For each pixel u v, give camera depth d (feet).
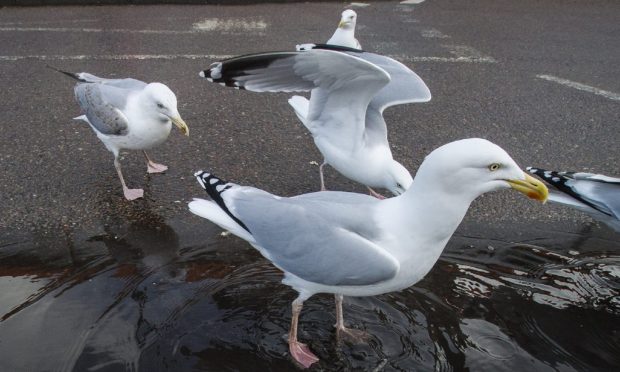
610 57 6.25
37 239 3.05
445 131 4.50
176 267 2.88
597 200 2.78
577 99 5.15
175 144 4.18
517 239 3.18
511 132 4.50
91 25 6.77
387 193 3.84
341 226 2.31
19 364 2.27
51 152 3.98
